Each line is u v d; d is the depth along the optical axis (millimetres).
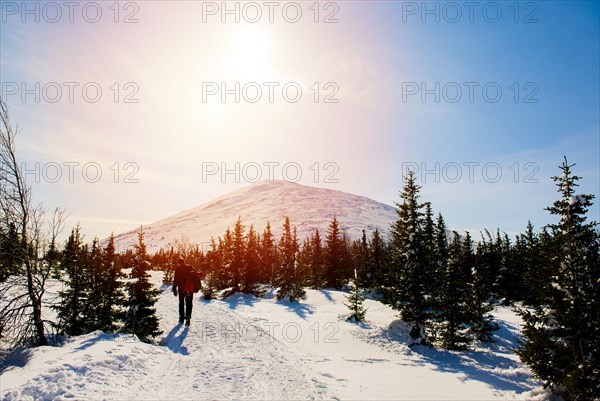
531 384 11547
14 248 13836
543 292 10859
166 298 25922
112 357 8281
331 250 55188
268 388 7672
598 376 9305
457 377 11617
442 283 20922
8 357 11242
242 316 18750
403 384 9766
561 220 11000
